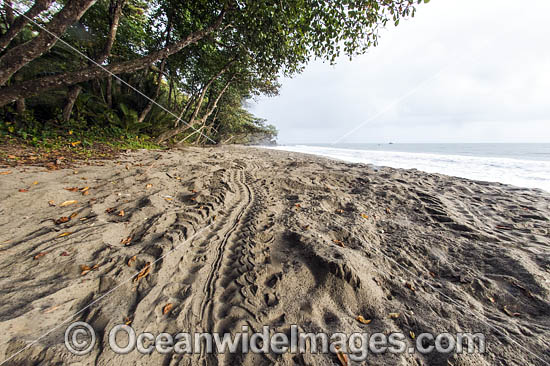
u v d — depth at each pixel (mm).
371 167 7398
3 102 3912
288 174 5406
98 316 1290
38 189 2549
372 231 2736
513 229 2906
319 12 4566
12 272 1480
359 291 1651
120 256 1779
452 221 3039
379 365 1192
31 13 3367
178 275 1700
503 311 1616
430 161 10461
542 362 1226
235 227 2562
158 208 2658
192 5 6832
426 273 2023
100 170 3676
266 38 5828
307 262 1903
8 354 1044
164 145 8578
